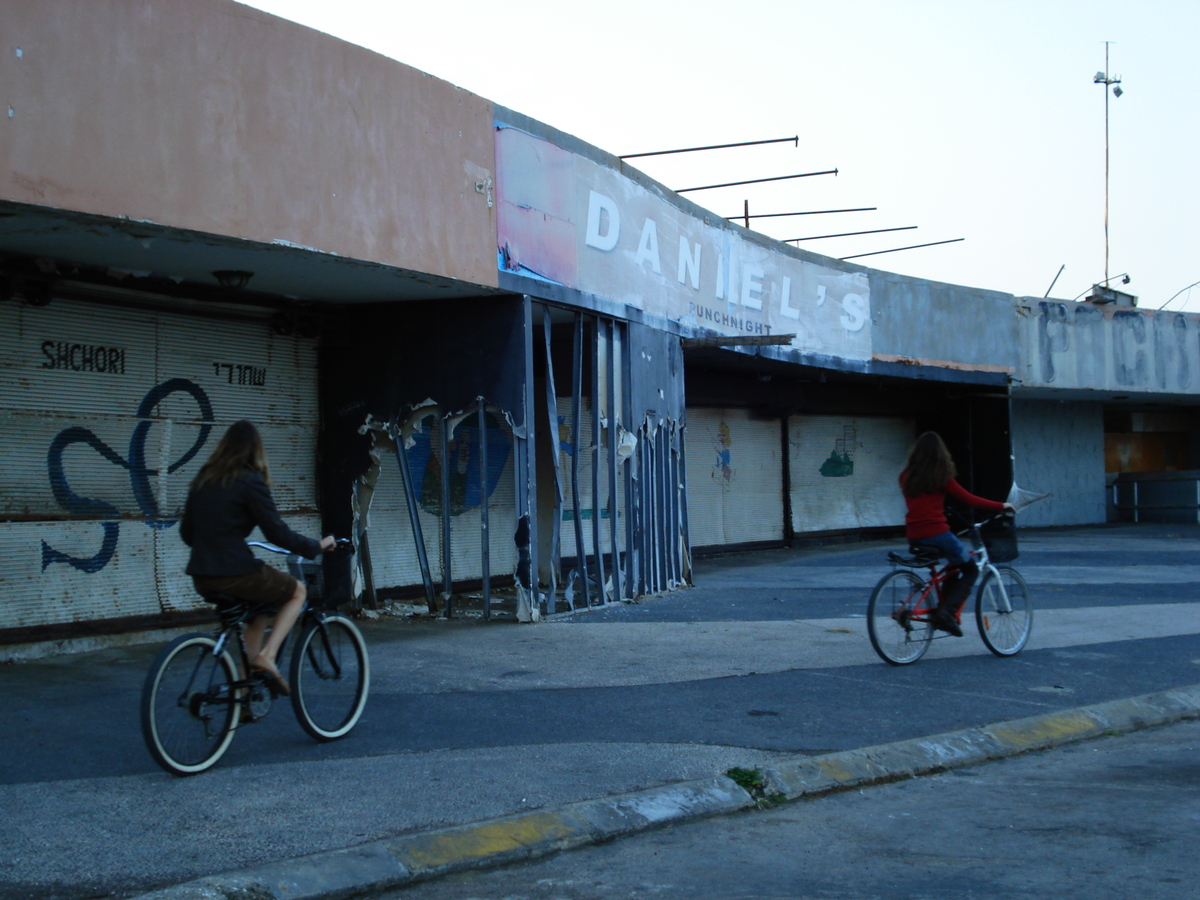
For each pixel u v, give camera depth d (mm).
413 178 9125
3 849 4336
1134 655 9023
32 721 6410
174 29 7391
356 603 10727
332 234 8391
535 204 10555
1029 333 21391
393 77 8969
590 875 4488
